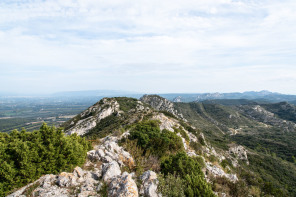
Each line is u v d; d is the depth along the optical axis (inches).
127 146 797.2
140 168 561.6
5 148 417.1
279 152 3740.2
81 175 454.6
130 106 4281.5
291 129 5536.4
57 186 394.6
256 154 3255.4
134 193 359.3
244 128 6146.7
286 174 2527.1
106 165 496.1
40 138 485.7
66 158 501.4
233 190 576.4
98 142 1018.1
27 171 409.1
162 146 852.6
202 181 453.7
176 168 542.9
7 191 378.6
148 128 1055.0
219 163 1238.9
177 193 388.8
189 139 1598.2
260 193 724.0
